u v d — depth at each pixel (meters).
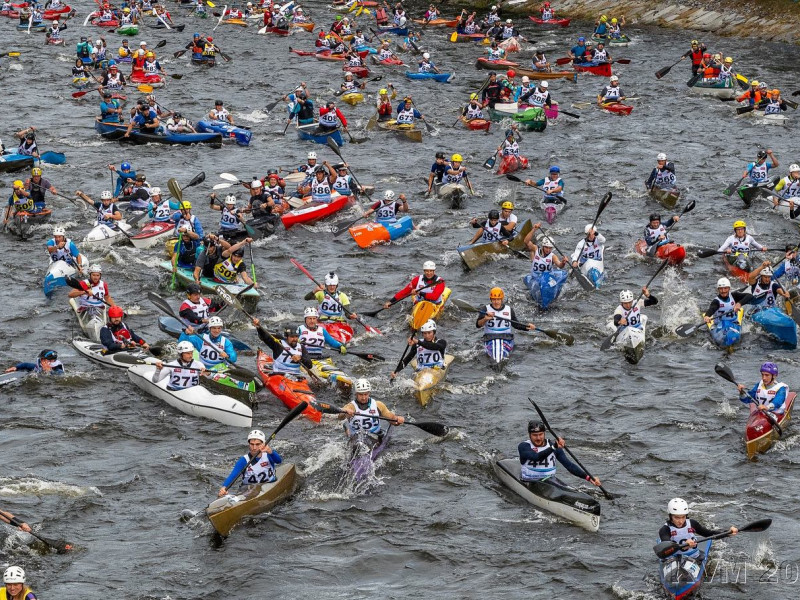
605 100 64.12
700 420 27.03
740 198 46.88
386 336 32.25
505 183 49.19
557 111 60.62
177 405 27.48
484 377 29.53
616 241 41.09
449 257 39.34
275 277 37.19
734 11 89.56
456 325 33.09
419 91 68.94
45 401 27.89
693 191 47.97
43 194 42.16
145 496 23.36
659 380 29.50
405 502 23.25
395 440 25.95
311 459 24.80
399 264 38.69
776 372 25.53
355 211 44.09
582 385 29.14
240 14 94.44
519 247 39.16
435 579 20.53
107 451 25.36
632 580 20.27
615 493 23.55
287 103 64.62
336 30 83.50
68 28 87.69
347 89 66.56
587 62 75.00
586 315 34.00
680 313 34.00
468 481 24.14
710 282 36.84
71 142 54.59
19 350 31.14
